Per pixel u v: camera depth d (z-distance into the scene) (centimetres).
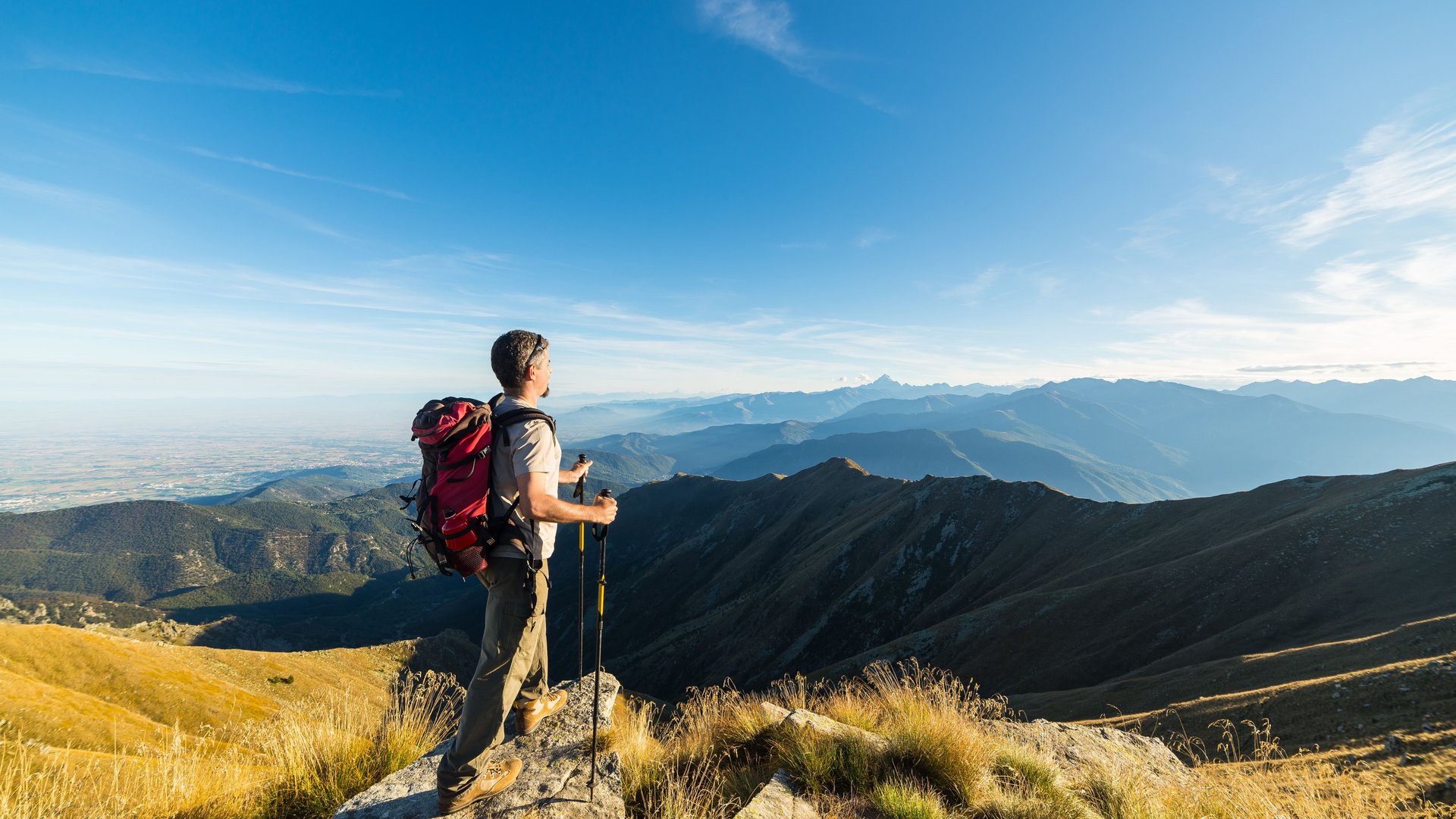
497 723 374
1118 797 530
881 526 15538
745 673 13212
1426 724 2364
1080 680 7738
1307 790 512
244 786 446
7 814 374
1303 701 3181
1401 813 521
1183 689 5175
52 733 4153
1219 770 602
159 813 404
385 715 509
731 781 490
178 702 5772
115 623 19862
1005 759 563
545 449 363
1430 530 6975
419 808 385
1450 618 4188
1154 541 10762
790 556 17725
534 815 376
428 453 375
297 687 7438
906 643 9669
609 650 17400
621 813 391
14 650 5756
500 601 373
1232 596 7712
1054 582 10731
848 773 487
